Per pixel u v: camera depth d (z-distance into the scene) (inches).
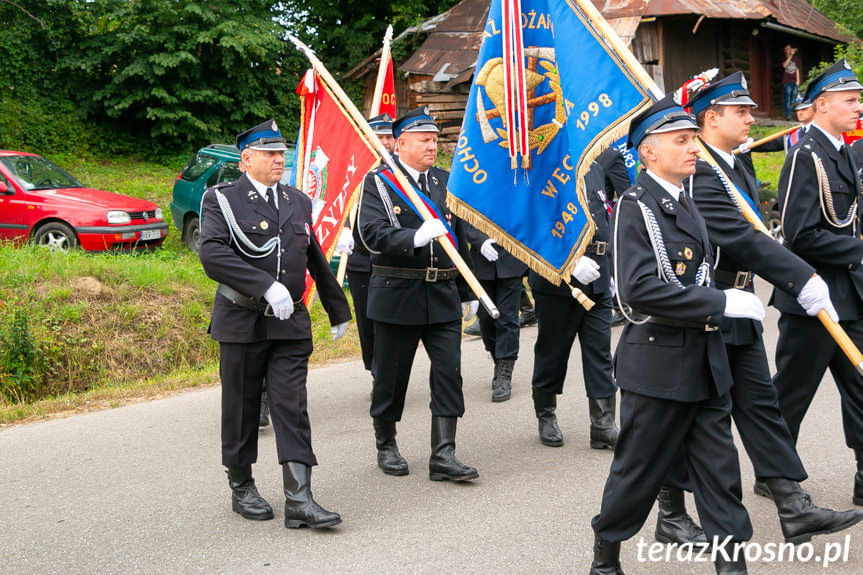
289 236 171.9
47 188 479.8
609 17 746.2
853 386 167.5
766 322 355.6
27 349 305.3
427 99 800.9
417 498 181.8
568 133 187.2
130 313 343.9
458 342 193.6
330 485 191.9
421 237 177.8
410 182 196.1
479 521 167.2
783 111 935.7
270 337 167.0
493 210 183.8
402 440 225.1
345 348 344.8
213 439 229.0
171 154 821.9
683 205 134.2
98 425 246.8
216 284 386.9
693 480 131.5
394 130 199.0
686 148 129.3
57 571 151.0
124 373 324.5
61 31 789.9
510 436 224.8
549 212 184.4
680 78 799.1
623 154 249.3
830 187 164.9
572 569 144.6
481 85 183.9
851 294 165.5
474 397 266.8
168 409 263.0
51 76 819.4
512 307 263.1
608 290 211.5
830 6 742.5
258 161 170.2
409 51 913.5
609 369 211.8
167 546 160.4
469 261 201.5
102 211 459.8
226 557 154.8
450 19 883.4
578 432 226.1
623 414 131.3
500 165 183.8
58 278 354.9
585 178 216.8
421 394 275.4
